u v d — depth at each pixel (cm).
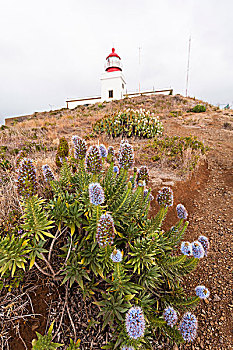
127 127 1075
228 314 252
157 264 239
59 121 1605
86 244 218
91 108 2592
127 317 152
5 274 198
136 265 206
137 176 287
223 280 299
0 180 372
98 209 181
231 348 217
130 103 2458
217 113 1884
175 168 650
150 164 681
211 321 248
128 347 167
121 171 238
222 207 477
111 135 1051
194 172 629
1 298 196
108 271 208
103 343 200
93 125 1178
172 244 254
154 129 1072
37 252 187
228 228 405
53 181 249
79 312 214
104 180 252
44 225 188
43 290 214
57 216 209
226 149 880
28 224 187
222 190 553
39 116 2603
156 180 552
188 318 184
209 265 330
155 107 2220
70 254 211
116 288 193
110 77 3616
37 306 205
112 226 169
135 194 230
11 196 298
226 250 352
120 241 238
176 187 532
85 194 211
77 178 267
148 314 201
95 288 212
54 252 235
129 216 237
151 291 223
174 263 223
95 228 191
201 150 805
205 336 233
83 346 197
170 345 221
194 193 545
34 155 598
